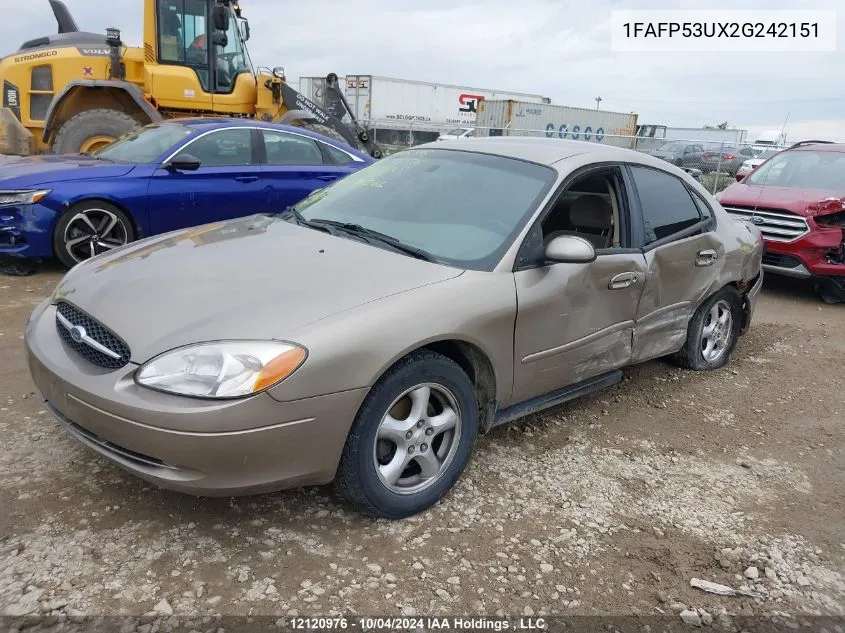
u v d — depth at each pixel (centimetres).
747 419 431
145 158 667
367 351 257
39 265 675
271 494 303
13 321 504
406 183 383
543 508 311
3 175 611
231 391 236
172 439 236
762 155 1920
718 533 304
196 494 247
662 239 411
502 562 271
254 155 711
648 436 396
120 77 1006
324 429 253
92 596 234
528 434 384
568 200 390
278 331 250
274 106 1112
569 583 262
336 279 286
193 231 371
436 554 272
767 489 347
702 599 260
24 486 293
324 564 261
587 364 368
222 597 239
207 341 245
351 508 297
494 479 332
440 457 303
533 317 322
